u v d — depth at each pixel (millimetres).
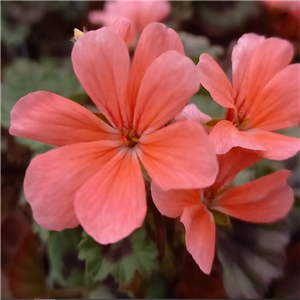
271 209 124
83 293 153
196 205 112
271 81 119
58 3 254
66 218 104
